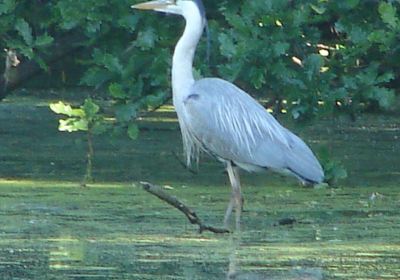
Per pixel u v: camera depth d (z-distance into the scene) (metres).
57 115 26.23
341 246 10.93
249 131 12.60
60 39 18.12
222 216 12.59
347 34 15.15
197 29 12.91
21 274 9.46
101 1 14.74
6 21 15.55
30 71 18.52
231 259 10.20
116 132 15.15
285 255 10.45
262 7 14.32
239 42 14.16
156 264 9.94
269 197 14.20
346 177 15.56
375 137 22.53
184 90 12.94
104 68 15.96
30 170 16.50
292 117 15.18
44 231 11.55
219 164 17.70
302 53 15.14
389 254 10.57
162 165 17.38
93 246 10.83
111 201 13.63
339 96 14.64
